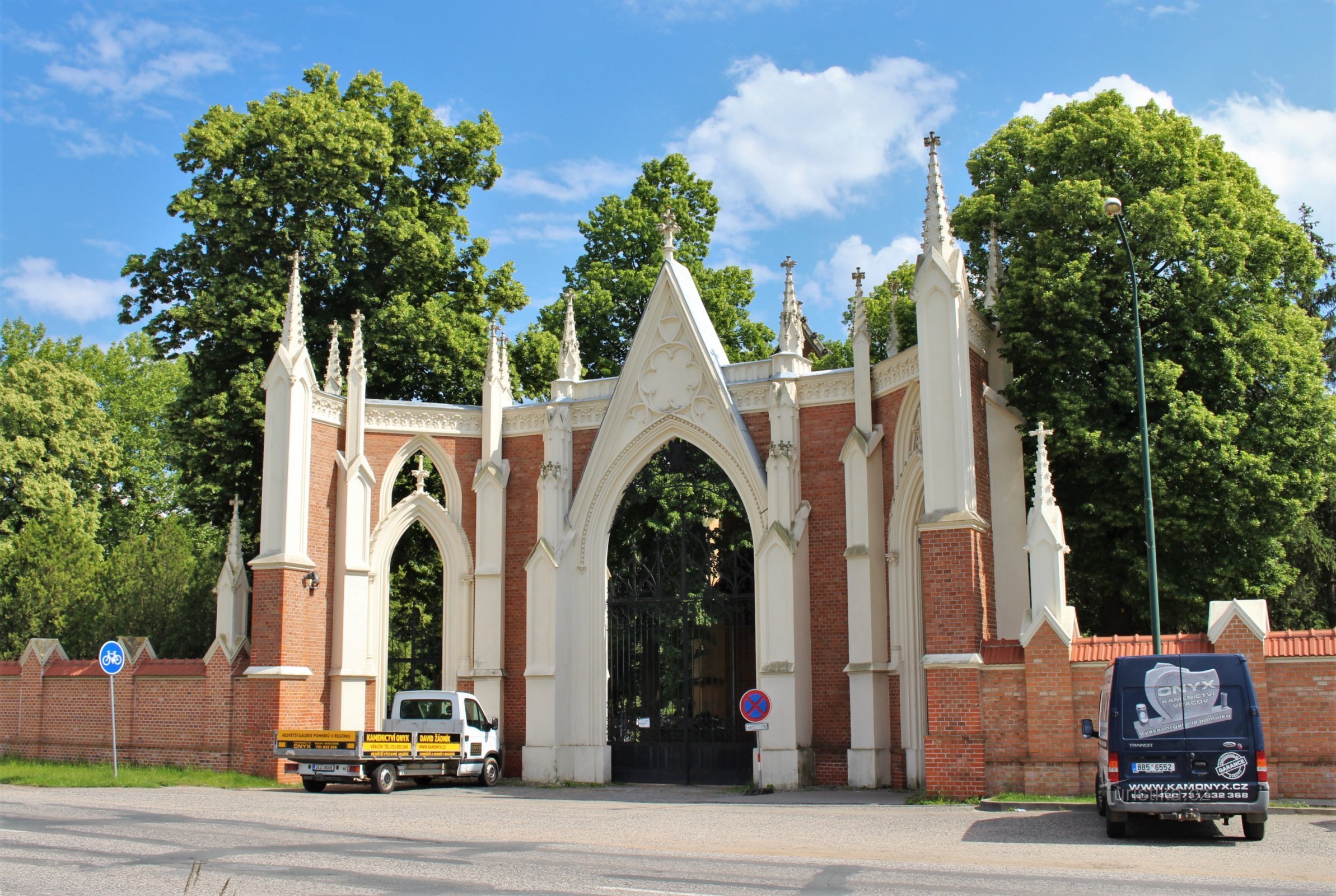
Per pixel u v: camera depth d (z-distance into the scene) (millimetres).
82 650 40594
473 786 28656
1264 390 26500
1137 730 15828
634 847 15438
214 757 28828
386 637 31578
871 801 23203
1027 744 21188
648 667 30516
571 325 32812
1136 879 12430
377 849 14898
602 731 30047
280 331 34656
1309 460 26281
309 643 29406
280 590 28672
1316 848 14945
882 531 27422
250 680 28625
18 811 19531
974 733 21625
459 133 40344
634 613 30922
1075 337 24875
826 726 27547
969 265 32906
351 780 25500
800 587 27828
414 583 39562
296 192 35562
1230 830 16781
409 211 37562
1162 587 25141
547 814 20344
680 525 30672
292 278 30469
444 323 37094
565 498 31250
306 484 29750
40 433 52344
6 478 49969
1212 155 28453
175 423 34938
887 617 27141
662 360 30828
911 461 26609
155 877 12375
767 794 25688
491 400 32625
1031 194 26969
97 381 63531
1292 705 19094
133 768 28750
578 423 32000
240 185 34594
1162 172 27344
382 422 32125
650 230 47375
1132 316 25391
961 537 22656
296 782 28000
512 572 31938
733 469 29375
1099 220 25906
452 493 32750
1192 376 25953
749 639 29766
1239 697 15648
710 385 29984
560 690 29953
